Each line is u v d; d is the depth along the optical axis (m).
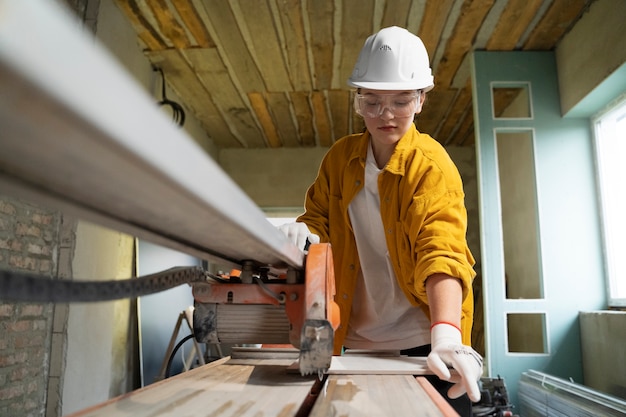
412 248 1.21
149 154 0.32
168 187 0.38
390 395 0.73
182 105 4.81
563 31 3.49
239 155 6.12
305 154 6.06
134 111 0.30
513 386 3.28
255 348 1.15
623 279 3.24
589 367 3.19
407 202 1.25
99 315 3.11
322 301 0.85
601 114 3.42
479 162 3.57
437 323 1.00
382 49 1.26
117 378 3.32
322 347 0.83
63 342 2.73
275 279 1.03
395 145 1.31
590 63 3.17
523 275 4.38
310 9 3.29
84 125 0.27
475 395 0.82
